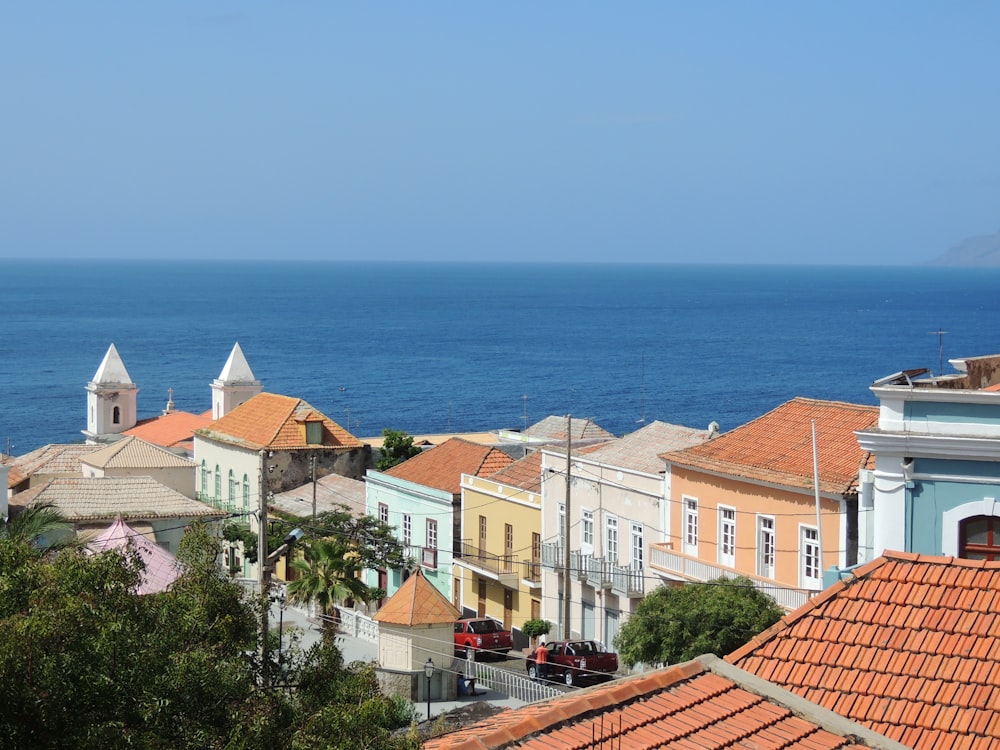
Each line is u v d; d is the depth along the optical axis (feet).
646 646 150.10
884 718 60.59
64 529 183.32
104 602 59.88
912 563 68.44
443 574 232.53
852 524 152.05
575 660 170.30
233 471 287.07
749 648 66.03
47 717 52.65
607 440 239.09
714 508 172.86
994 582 65.98
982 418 86.53
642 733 56.85
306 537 216.74
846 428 166.81
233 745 56.59
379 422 600.80
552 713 57.57
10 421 583.99
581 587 197.57
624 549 191.72
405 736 63.36
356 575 235.61
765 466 165.48
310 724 60.08
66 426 572.92
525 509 214.48
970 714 59.62
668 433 199.00
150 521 213.87
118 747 53.01
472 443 246.06
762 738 57.26
